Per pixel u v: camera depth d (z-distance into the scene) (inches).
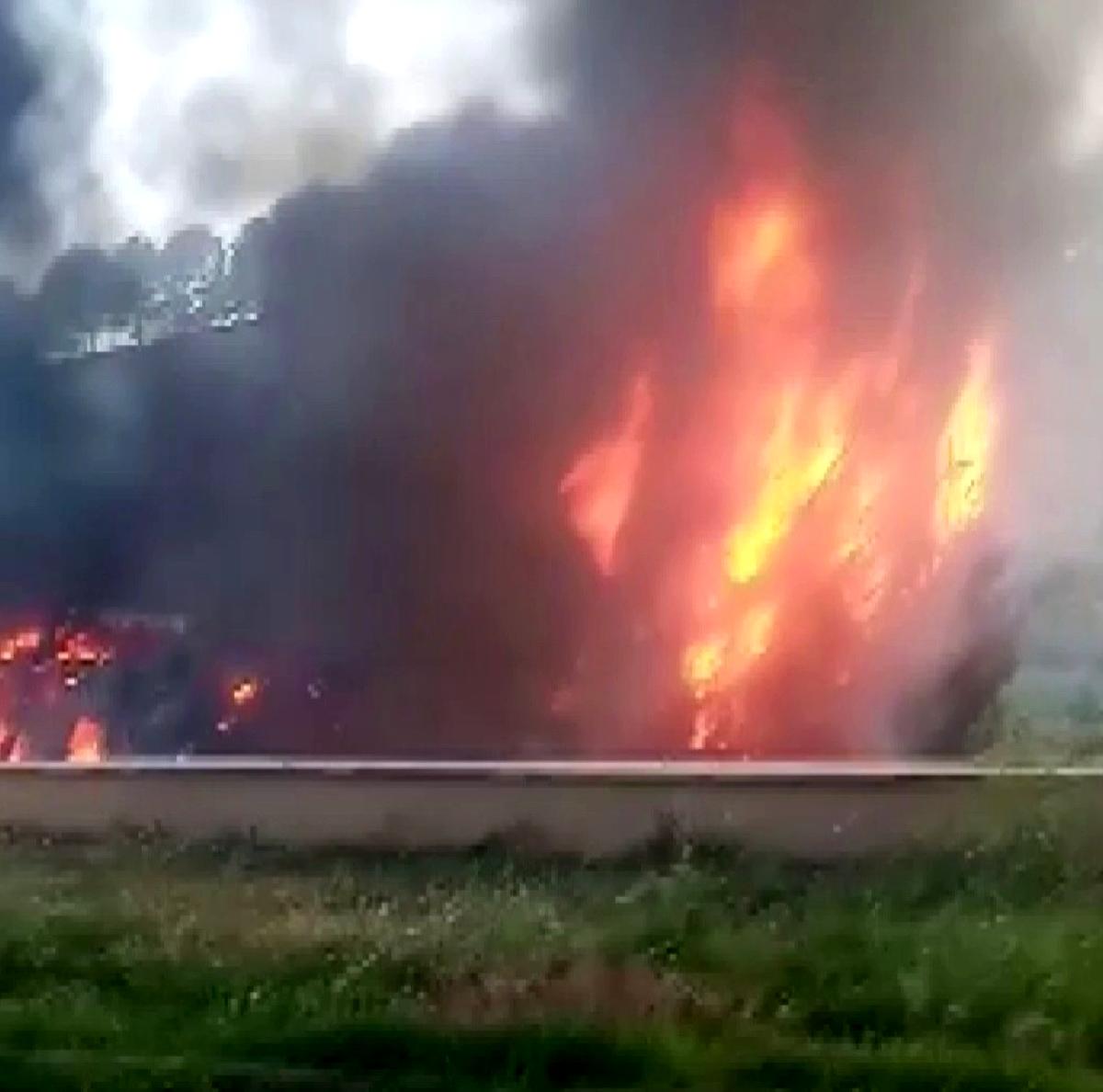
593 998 330.0
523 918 401.7
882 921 398.0
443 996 339.6
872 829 462.6
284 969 366.3
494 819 490.9
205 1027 331.6
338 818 503.5
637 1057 305.0
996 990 334.6
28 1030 333.4
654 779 479.5
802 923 401.1
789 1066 302.7
